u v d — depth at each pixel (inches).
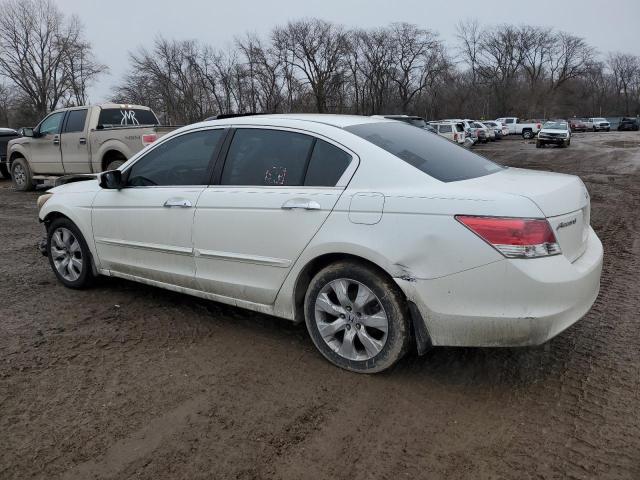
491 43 3284.9
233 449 107.0
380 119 162.9
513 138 1983.3
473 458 103.4
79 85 2507.4
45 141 488.1
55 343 154.9
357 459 103.7
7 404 122.8
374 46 2659.9
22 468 101.7
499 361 140.9
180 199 160.2
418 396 125.1
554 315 115.0
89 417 118.0
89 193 189.9
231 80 2495.1
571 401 121.8
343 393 127.0
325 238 131.0
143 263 174.9
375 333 132.5
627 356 142.4
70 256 201.0
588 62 3481.8
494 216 114.3
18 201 464.8
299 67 2529.5
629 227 316.2
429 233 119.0
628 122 2741.1
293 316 143.3
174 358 145.7
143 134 413.7
